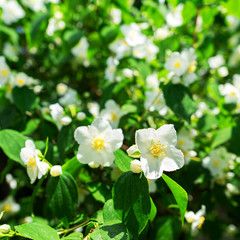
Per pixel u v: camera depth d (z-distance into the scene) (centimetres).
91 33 57
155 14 54
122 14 50
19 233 29
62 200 32
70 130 37
